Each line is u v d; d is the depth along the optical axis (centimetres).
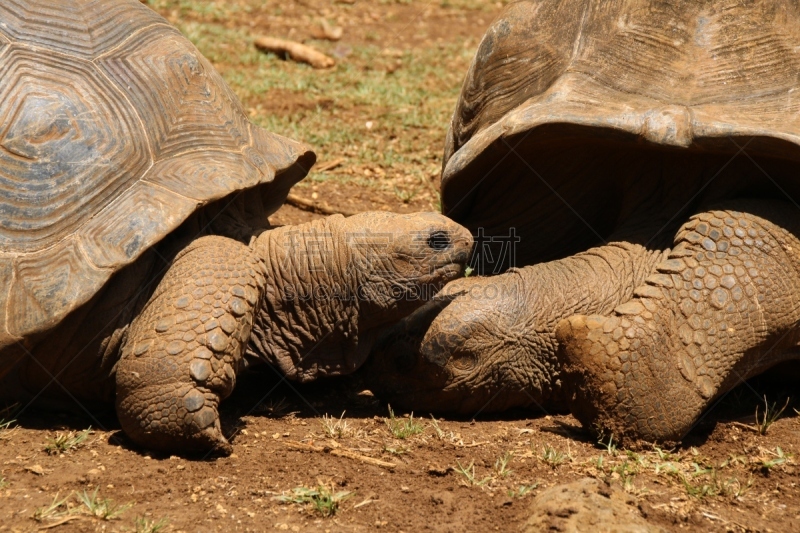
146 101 1245
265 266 1231
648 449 1134
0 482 1003
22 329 1077
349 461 1102
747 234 1188
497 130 1327
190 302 1099
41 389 1205
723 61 1284
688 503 995
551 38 1420
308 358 1291
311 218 1925
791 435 1204
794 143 1152
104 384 1191
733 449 1168
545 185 1432
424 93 2902
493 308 1245
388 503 987
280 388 1370
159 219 1128
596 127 1224
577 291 1261
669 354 1130
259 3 3906
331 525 942
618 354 1118
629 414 1124
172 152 1228
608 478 1050
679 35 1321
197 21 3575
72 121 1177
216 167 1232
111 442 1140
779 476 1085
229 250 1162
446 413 1291
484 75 1512
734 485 1049
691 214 1291
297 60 3192
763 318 1168
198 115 1288
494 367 1248
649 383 1120
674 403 1127
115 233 1115
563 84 1319
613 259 1284
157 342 1082
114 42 1286
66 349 1146
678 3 1343
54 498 980
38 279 1094
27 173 1145
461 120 1577
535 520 916
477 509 974
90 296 1080
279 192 1504
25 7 1259
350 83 2961
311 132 2438
